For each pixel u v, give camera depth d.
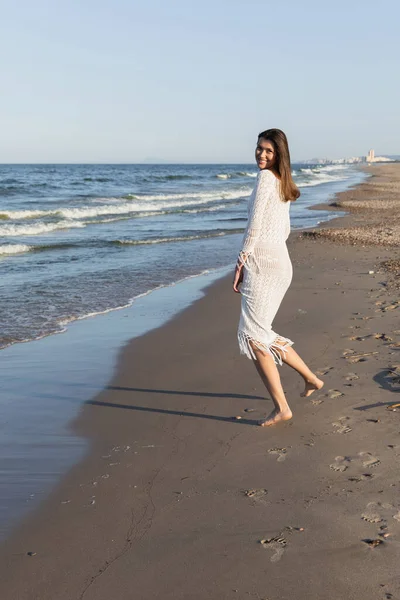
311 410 3.97
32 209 21.95
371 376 4.51
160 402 4.27
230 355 5.34
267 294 3.73
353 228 15.49
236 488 3.03
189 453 3.45
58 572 2.40
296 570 2.35
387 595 2.19
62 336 6.08
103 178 53.22
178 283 9.14
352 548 2.47
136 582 2.33
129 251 12.75
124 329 6.35
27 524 2.74
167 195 31.33
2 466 3.31
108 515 2.81
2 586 2.32
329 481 3.05
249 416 3.96
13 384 4.69
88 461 3.38
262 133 3.73
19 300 7.80
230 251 12.75
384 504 2.80
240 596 2.22
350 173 78.62
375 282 8.24
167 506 2.88
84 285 8.91
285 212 3.76
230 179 57.03
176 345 5.71
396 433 3.56
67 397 4.40
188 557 2.47
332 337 5.58
